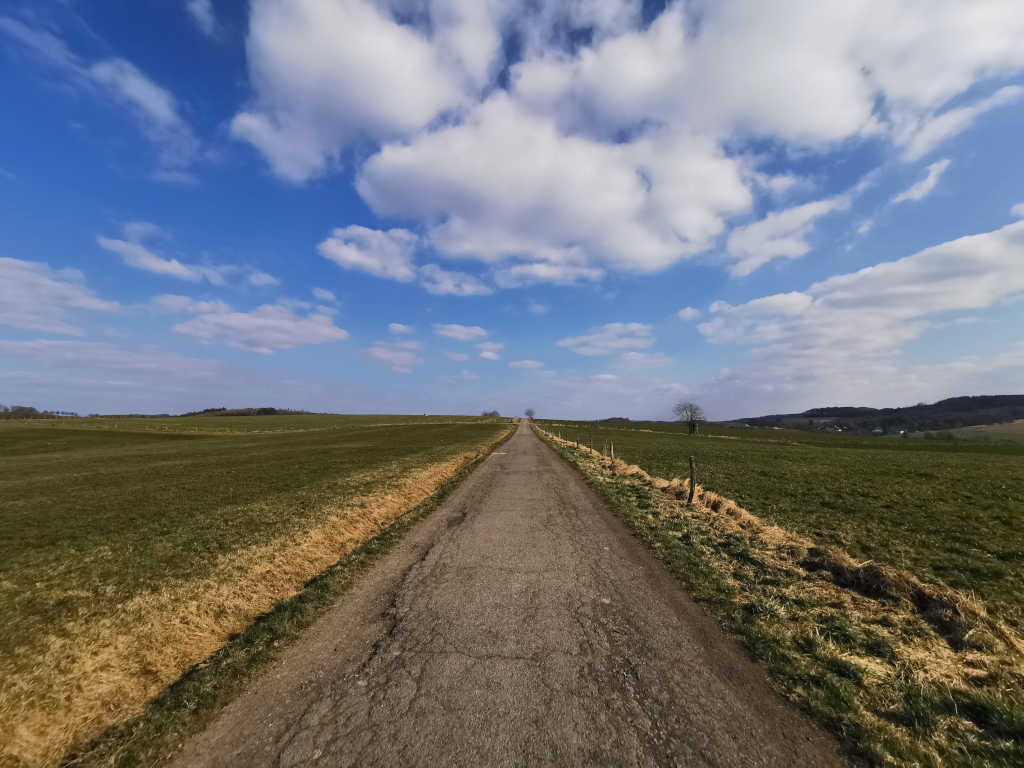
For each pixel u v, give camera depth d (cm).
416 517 1070
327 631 490
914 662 408
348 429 6819
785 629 473
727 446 4172
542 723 327
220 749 313
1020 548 830
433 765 288
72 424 6906
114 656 443
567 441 4328
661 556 740
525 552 779
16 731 338
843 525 1009
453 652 437
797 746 302
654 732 316
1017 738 306
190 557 753
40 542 907
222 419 9831
